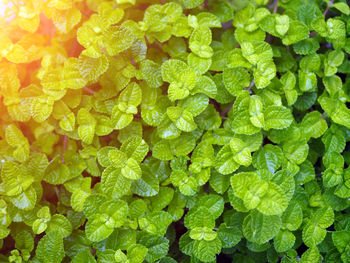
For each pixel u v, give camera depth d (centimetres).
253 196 29
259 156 32
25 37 34
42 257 30
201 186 33
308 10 34
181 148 32
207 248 31
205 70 32
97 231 30
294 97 33
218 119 33
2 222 32
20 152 33
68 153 34
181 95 31
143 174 32
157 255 31
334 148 34
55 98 32
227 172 31
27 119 33
